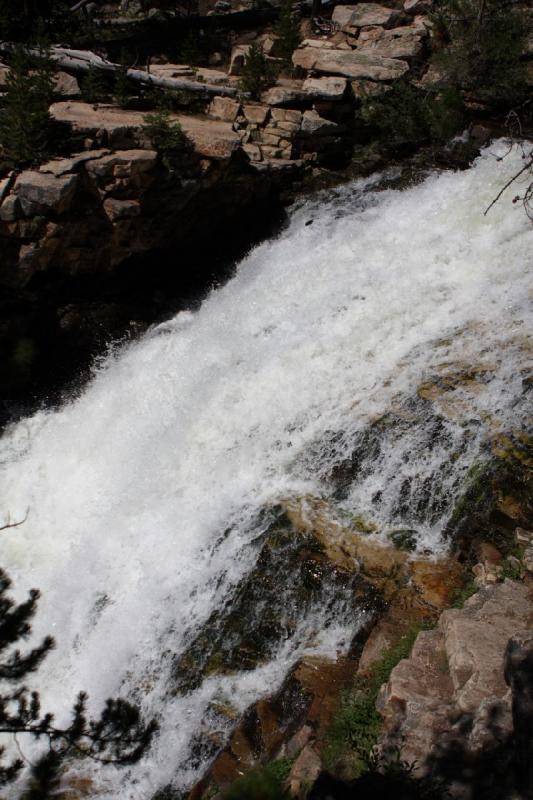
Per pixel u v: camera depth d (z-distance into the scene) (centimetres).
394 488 957
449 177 1555
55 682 937
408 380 1058
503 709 652
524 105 919
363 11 1972
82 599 1005
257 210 1633
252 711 798
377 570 872
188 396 1241
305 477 1010
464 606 800
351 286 1340
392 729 691
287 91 1664
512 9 1761
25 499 1237
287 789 650
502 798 585
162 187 1452
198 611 909
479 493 912
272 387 1152
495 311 1144
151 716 857
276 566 895
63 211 1379
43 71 1609
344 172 1667
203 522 987
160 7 2198
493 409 980
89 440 1292
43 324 1448
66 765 831
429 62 1800
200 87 1706
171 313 1531
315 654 827
